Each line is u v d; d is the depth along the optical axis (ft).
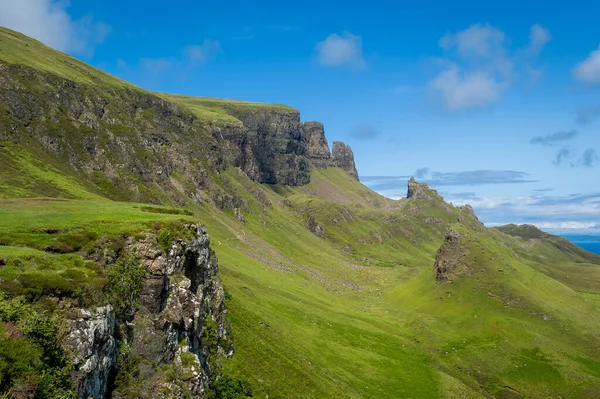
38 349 95.86
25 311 101.40
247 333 260.62
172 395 131.34
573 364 398.21
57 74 605.31
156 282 149.07
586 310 505.66
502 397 362.94
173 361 144.77
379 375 326.03
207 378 177.47
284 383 230.27
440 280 593.42
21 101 493.77
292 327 350.64
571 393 362.53
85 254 144.87
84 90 640.58
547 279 564.71
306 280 608.19
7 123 446.60
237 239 642.63
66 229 154.40
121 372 126.21
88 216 179.22
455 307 526.57
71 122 547.49
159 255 156.66
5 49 599.16
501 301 512.22
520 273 563.89
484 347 432.66
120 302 134.92
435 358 404.98
